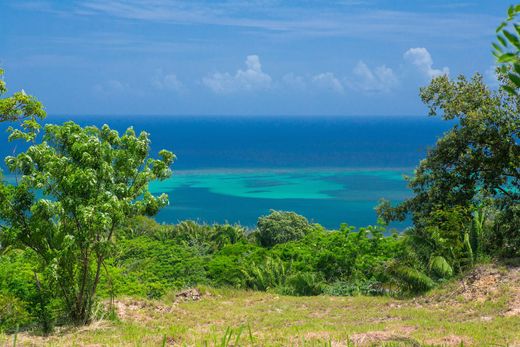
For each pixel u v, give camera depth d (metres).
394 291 22.09
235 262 28.61
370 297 21.14
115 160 15.95
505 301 16.56
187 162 169.12
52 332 14.94
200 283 25.23
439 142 25.61
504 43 2.33
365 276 25.23
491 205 24.75
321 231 33.72
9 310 15.02
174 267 25.81
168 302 20.75
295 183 116.88
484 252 21.78
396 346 10.60
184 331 14.34
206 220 74.56
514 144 23.94
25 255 15.97
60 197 15.14
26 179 14.62
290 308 19.84
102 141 16.11
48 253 15.27
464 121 24.94
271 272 26.11
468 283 19.03
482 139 24.39
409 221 72.06
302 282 24.12
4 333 14.12
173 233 42.41
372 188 107.38
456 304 17.80
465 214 23.16
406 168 149.62
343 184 114.38
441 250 21.36
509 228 22.22
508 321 14.42
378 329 13.82
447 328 13.70
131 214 15.86
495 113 24.00
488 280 18.59
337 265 26.36
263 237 41.62
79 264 15.84
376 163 165.00
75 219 14.99
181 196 97.06
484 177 25.03
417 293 20.28
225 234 43.09
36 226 14.85
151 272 24.67
